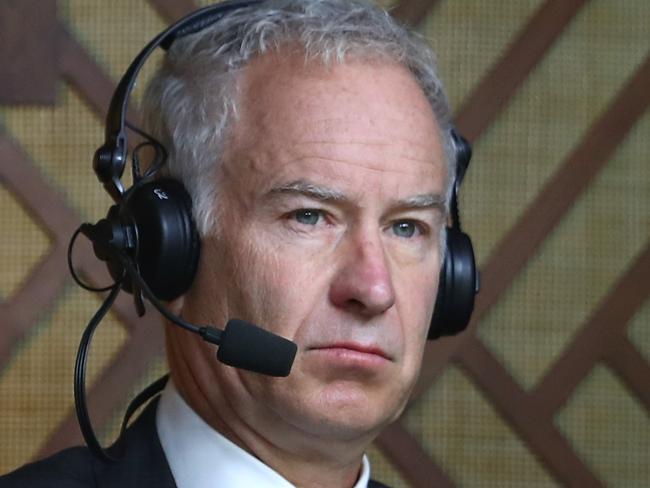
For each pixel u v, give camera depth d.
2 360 8.39
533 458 8.83
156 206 4.30
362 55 4.38
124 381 8.44
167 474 4.47
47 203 8.48
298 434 4.30
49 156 8.58
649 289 8.89
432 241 4.45
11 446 8.44
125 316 8.46
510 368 8.88
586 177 8.89
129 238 4.32
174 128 4.47
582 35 9.00
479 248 8.85
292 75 4.32
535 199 8.88
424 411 8.77
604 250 8.98
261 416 4.31
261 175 4.24
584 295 8.95
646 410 8.95
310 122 4.23
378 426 4.30
